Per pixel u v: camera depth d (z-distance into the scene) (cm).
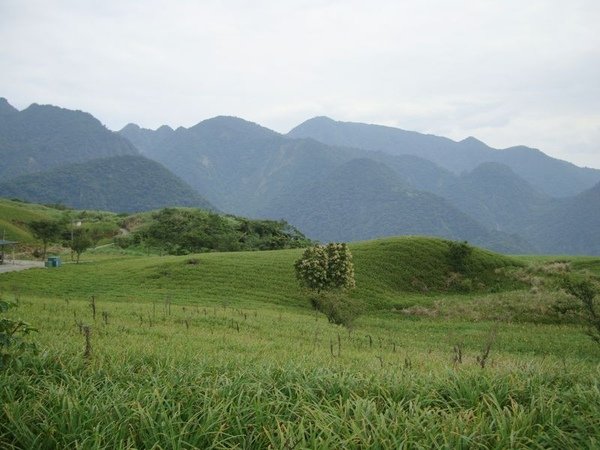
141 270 7319
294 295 6300
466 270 7531
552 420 688
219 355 1516
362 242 9075
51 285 6341
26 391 812
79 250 9638
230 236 13388
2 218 18625
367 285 6725
